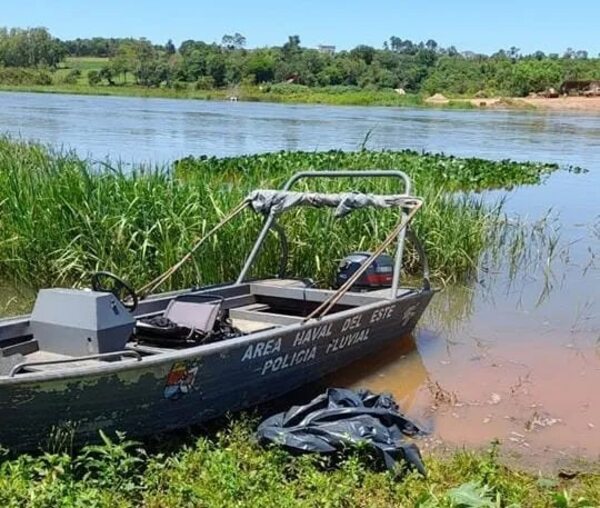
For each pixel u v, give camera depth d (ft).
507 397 20.51
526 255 37.58
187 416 16.83
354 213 31.65
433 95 285.64
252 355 17.63
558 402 20.27
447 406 19.83
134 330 17.80
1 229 30.19
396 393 20.66
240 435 16.71
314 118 161.58
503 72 299.38
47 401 14.48
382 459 15.67
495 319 27.73
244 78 297.74
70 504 13.19
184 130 115.85
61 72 327.88
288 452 15.85
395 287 22.95
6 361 15.49
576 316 28.25
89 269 28.40
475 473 15.74
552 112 233.35
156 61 312.91
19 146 51.44
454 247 32.99
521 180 66.03
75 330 16.34
